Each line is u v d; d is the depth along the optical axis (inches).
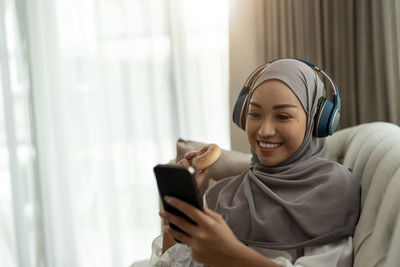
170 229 31.2
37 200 102.9
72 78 101.2
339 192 38.2
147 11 94.7
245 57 84.1
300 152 41.1
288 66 40.4
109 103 99.0
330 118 40.9
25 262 103.5
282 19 79.9
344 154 58.1
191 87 94.2
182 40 92.2
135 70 97.7
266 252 38.4
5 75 99.6
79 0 98.3
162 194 29.9
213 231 28.4
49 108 101.3
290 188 40.3
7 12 98.9
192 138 95.5
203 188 63.6
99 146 102.7
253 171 43.4
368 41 75.4
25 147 102.7
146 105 98.6
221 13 90.9
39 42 99.0
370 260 31.8
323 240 36.8
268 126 39.2
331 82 43.0
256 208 40.2
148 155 99.9
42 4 98.3
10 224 105.8
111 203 101.4
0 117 103.0
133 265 52.8
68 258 104.0
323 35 79.9
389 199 32.5
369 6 75.1
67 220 103.0
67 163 102.5
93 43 99.4
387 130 45.5
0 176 104.4
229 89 85.4
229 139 92.5
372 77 76.0
